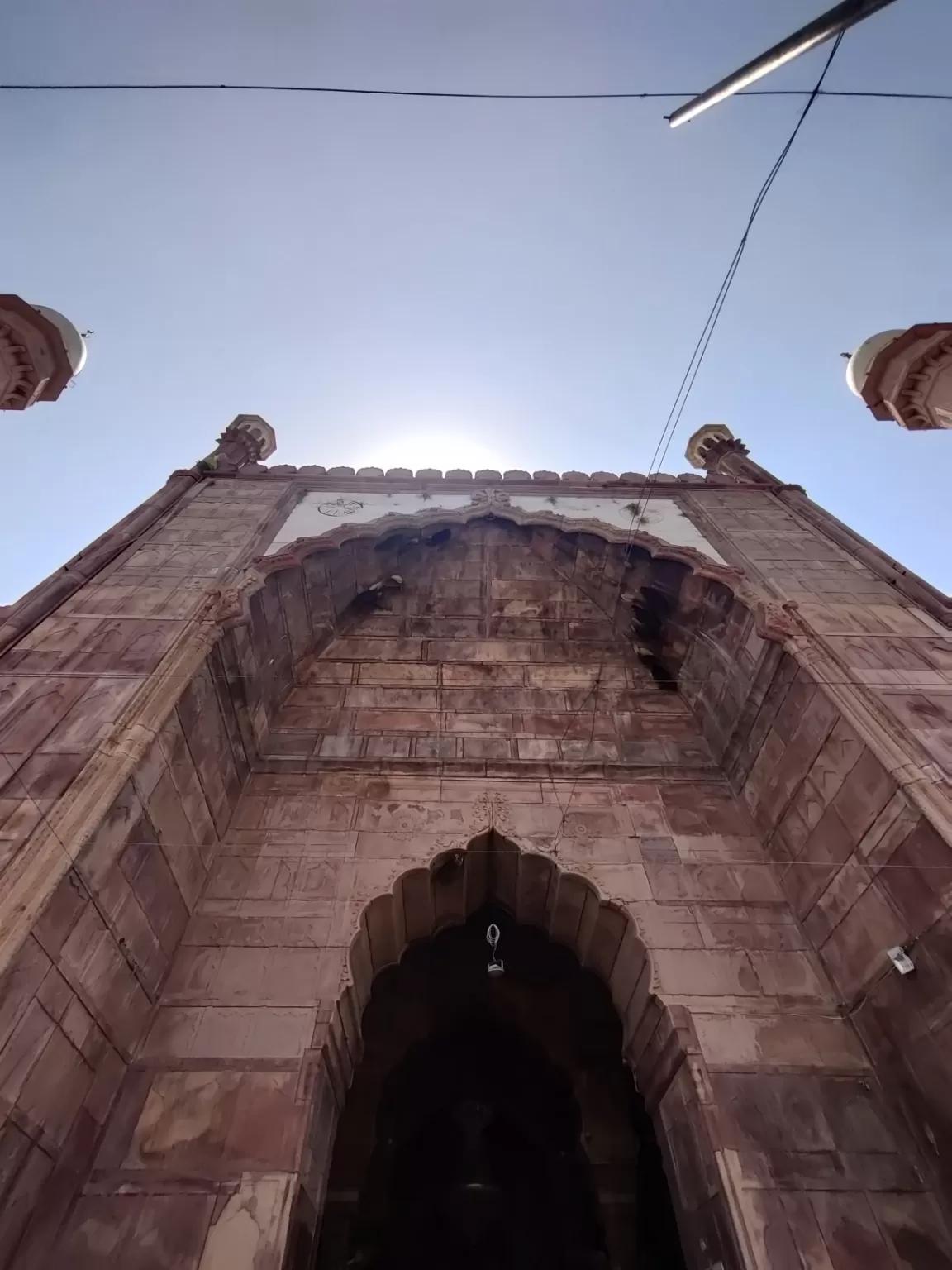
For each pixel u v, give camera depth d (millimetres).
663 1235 7863
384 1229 8281
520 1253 8289
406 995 9219
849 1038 6086
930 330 7586
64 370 7723
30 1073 4520
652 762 8766
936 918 5418
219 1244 4664
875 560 9039
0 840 4945
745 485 11750
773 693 7785
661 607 9945
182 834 6633
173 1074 5605
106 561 8453
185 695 6703
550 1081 9227
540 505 11117
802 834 7098
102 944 5320
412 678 10047
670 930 6824
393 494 11109
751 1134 5430
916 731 6215
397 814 7867
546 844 7570
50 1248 4570
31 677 6430
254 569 8406
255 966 6379
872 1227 4945
